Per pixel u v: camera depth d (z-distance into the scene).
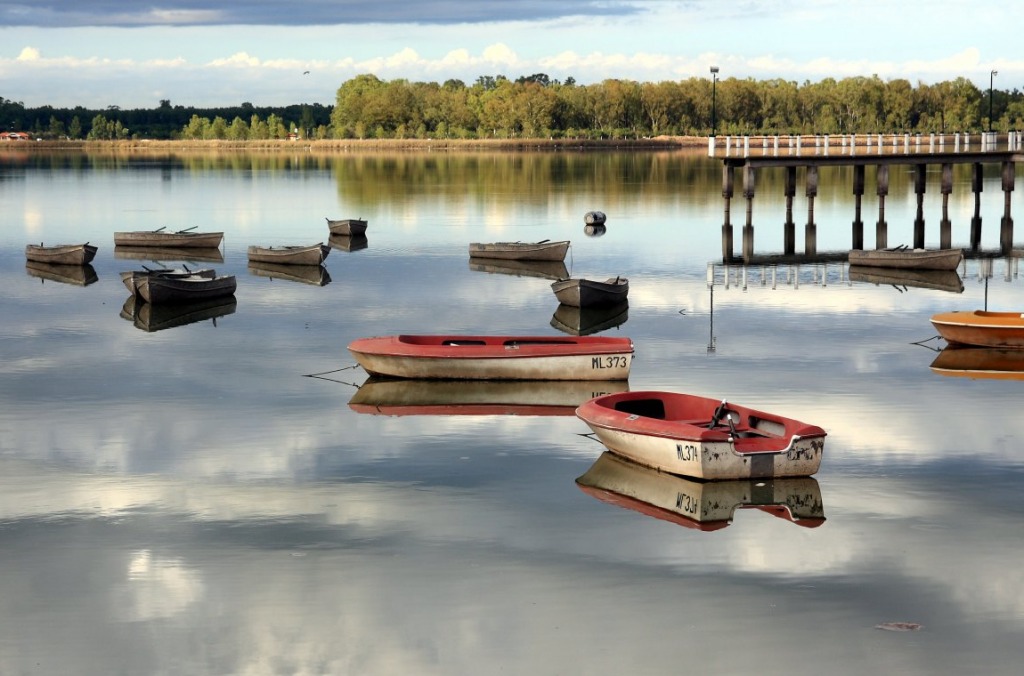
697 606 14.62
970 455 20.45
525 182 99.75
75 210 74.75
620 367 25.91
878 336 31.00
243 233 60.66
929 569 15.64
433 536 16.91
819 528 17.14
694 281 41.28
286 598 14.91
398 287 40.94
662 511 17.89
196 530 17.16
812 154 50.53
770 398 24.44
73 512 17.91
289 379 26.72
